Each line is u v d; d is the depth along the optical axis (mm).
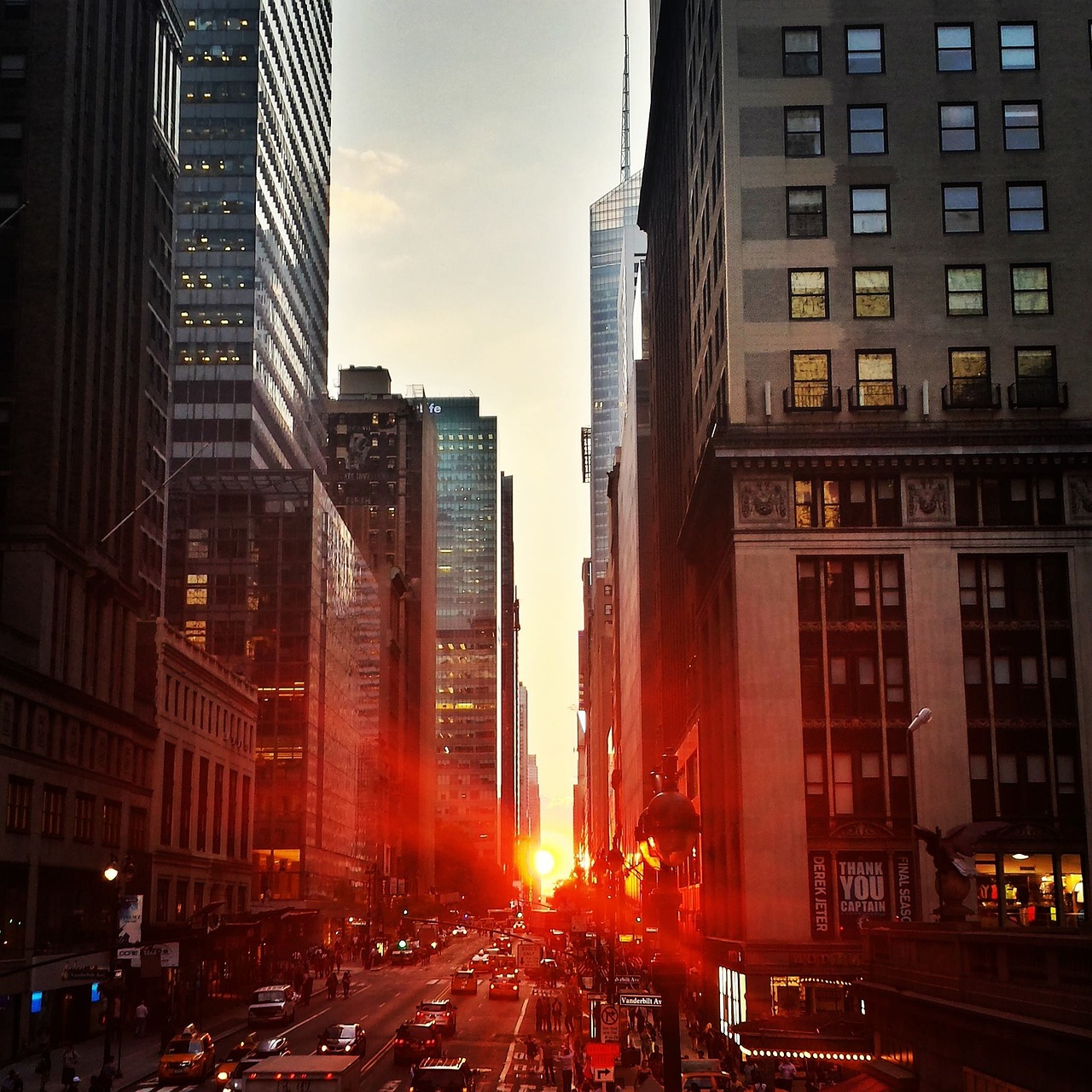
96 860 83500
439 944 197625
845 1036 37531
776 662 72500
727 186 77188
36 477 79688
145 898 92812
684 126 103062
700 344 91125
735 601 73812
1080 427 73250
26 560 78375
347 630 189375
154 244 107688
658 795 18125
